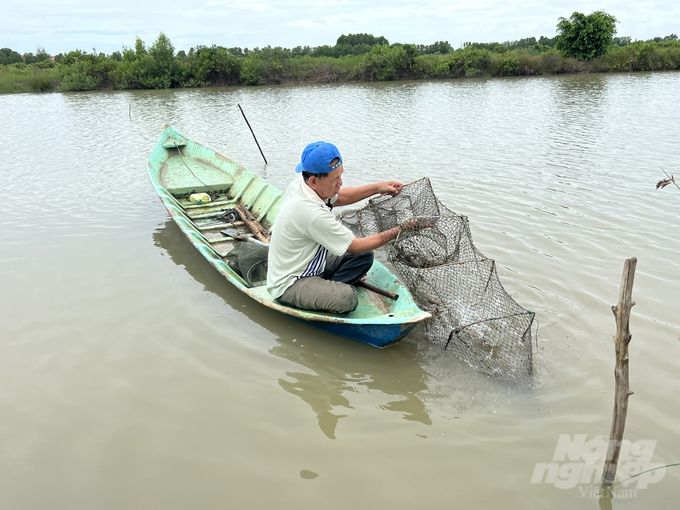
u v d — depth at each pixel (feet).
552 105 58.03
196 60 108.27
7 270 18.51
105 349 13.89
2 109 70.18
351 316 14.49
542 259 18.11
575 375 12.30
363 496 9.29
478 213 23.11
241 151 38.34
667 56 101.81
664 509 8.73
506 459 10.00
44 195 27.68
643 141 36.60
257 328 14.97
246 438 10.80
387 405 11.75
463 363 13.17
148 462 10.20
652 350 13.01
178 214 20.52
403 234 13.58
